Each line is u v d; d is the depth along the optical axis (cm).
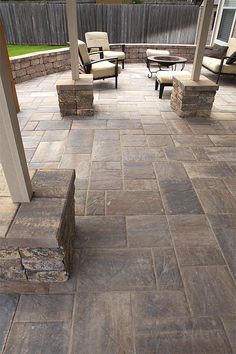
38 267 143
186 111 382
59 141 315
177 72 462
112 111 408
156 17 802
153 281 154
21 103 432
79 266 162
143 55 740
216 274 159
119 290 148
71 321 133
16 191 137
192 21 817
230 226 194
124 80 581
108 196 223
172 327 131
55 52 620
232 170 263
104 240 180
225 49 581
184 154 292
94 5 770
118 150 298
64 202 142
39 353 121
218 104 444
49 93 485
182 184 241
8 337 127
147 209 209
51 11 774
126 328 130
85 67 456
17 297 144
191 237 184
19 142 126
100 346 123
